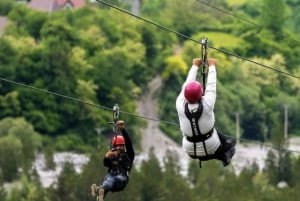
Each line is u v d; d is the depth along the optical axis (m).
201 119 38.66
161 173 154.50
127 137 43.75
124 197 146.00
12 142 174.25
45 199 149.88
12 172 165.75
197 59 39.81
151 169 153.62
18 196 154.00
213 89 38.94
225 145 40.03
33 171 163.00
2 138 178.38
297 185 162.50
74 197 148.12
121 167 43.53
